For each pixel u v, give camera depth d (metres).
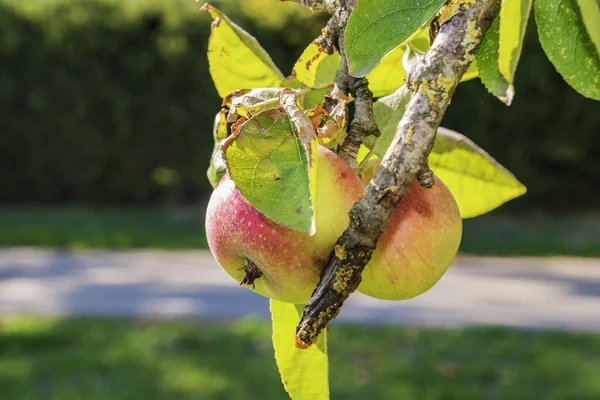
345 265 0.88
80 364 6.84
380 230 0.86
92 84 15.70
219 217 1.05
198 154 16.28
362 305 9.50
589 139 14.45
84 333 7.91
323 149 1.01
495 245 13.11
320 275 0.96
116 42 15.62
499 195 1.30
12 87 15.58
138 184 16.53
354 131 1.03
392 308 9.30
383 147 1.09
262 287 1.08
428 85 0.83
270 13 14.20
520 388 6.14
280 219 0.86
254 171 0.90
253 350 7.39
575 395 5.83
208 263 12.45
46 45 15.50
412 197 1.10
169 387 6.29
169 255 13.12
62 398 5.97
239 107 1.03
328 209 0.96
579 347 7.32
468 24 0.83
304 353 1.19
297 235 0.97
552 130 14.45
